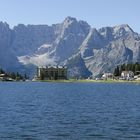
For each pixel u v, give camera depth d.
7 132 66.12
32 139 59.56
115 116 92.75
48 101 154.12
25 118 87.94
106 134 64.19
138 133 65.19
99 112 103.62
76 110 110.38
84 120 84.00
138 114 97.69
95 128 70.88
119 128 70.81
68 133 65.12
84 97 185.25
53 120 83.88
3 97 184.50
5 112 102.88
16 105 130.75
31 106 126.19
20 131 67.19
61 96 195.00
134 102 146.38
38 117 90.44
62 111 106.88
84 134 64.19
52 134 64.12
